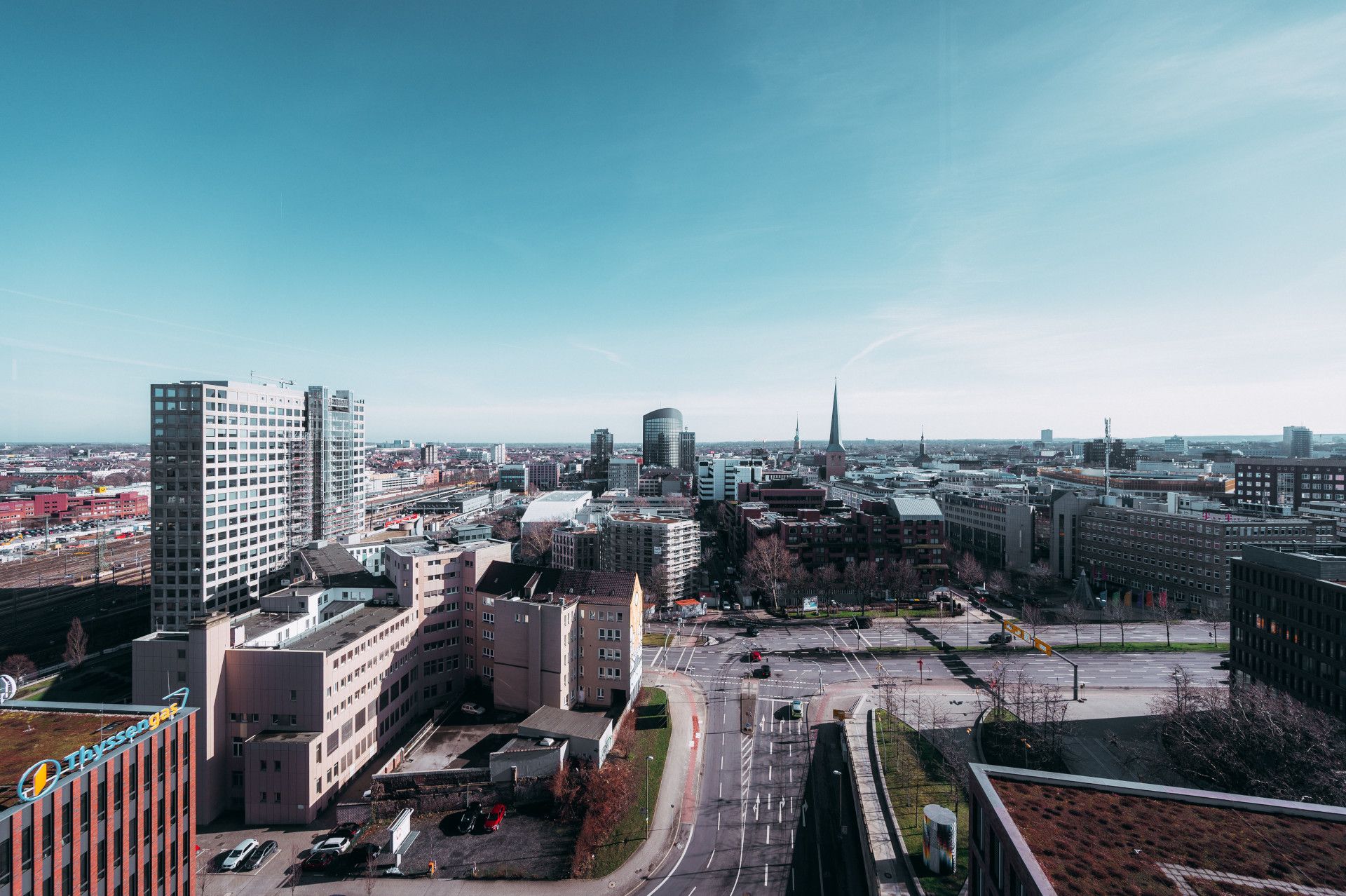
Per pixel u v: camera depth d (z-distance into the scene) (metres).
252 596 188.38
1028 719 119.00
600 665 134.62
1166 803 60.25
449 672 142.12
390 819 96.38
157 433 170.12
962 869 83.50
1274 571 118.69
